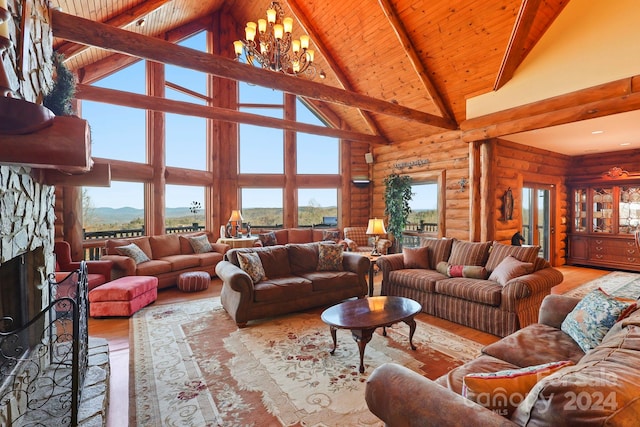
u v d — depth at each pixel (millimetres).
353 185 8438
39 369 2002
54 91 2340
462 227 6270
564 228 7438
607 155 6918
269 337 3363
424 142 6977
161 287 5324
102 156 5863
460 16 4406
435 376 2574
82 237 5543
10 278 2102
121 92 4570
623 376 956
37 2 2199
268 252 4508
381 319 2789
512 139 5680
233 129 7703
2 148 1457
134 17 4691
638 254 6523
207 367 2738
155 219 6566
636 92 3584
